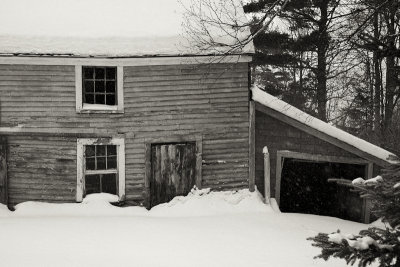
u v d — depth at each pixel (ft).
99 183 52.60
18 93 50.08
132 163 51.80
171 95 51.55
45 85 50.19
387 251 15.71
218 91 52.26
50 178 51.26
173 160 52.54
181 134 52.06
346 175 55.26
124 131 51.34
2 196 50.85
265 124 55.16
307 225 49.78
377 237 16.30
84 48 49.01
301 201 57.41
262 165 55.42
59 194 51.44
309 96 85.81
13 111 50.29
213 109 52.39
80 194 51.37
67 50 48.70
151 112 51.47
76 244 38.17
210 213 51.85
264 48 78.74
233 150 53.31
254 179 54.29
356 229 49.44
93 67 51.03
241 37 50.49
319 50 65.72
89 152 52.19
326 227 49.55
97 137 51.08
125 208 51.34
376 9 37.99
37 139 50.78
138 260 34.50
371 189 17.24
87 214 50.26
